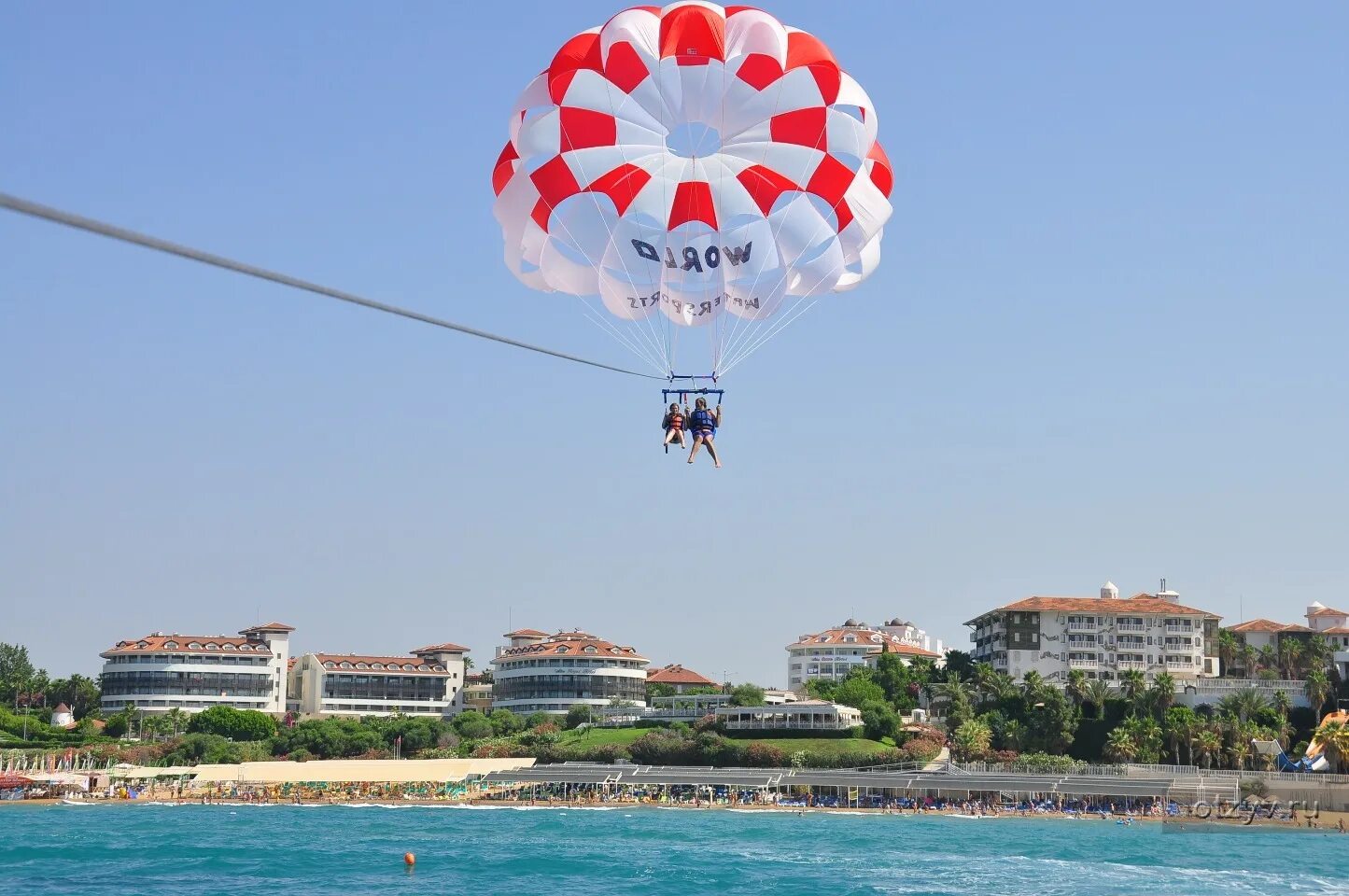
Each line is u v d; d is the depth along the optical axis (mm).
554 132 48125
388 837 100562
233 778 162875
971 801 139000
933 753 155750
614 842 96188
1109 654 197250
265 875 74250
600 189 47875
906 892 66188
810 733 162375
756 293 49344
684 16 46969
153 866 79000
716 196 48062
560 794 151750
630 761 160250
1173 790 134250
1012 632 197375
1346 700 165000
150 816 129000
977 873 74750
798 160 48250
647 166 48000
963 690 169500
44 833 103938
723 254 48562
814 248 50062
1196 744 149375
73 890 68000
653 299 49219
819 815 132375
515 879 72312
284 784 159250
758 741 160500
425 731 182000
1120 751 151750
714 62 47406
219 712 195125
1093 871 75812
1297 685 166375
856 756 151125
